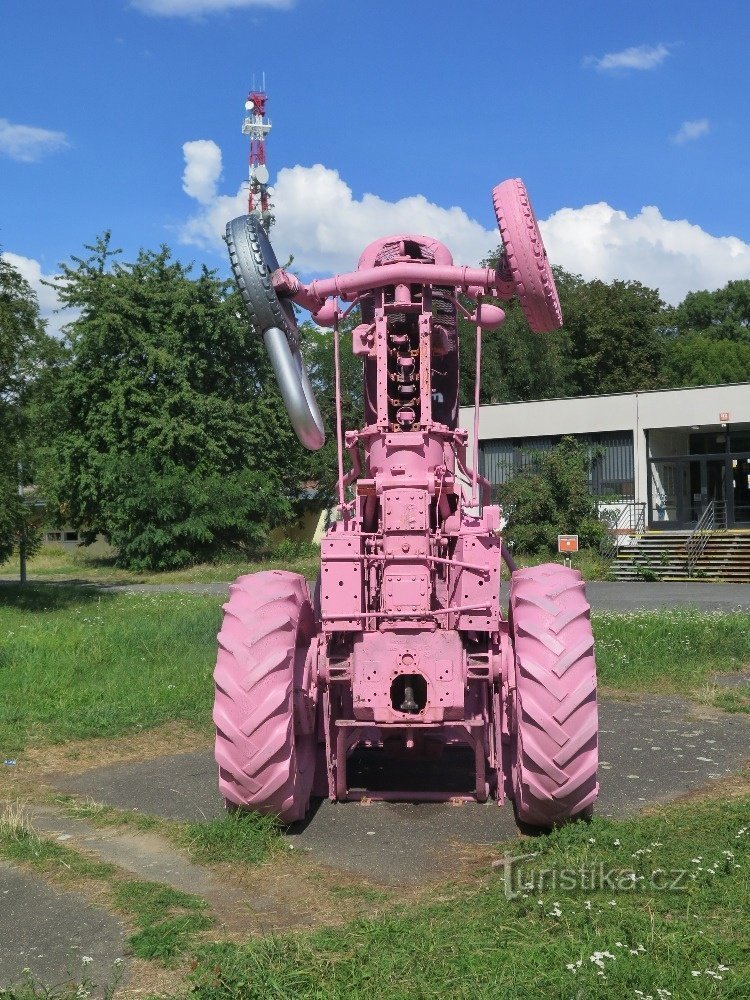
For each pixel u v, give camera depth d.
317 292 5.62
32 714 8.38
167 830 5.38
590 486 34.16
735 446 33.91
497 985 3.32
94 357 35.56
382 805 5.77
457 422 6.12
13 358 19.97
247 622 5.17
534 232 5.08
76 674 10.36
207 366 36.53
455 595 5.48
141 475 34.59
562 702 4.87
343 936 3.80
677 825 5.20
